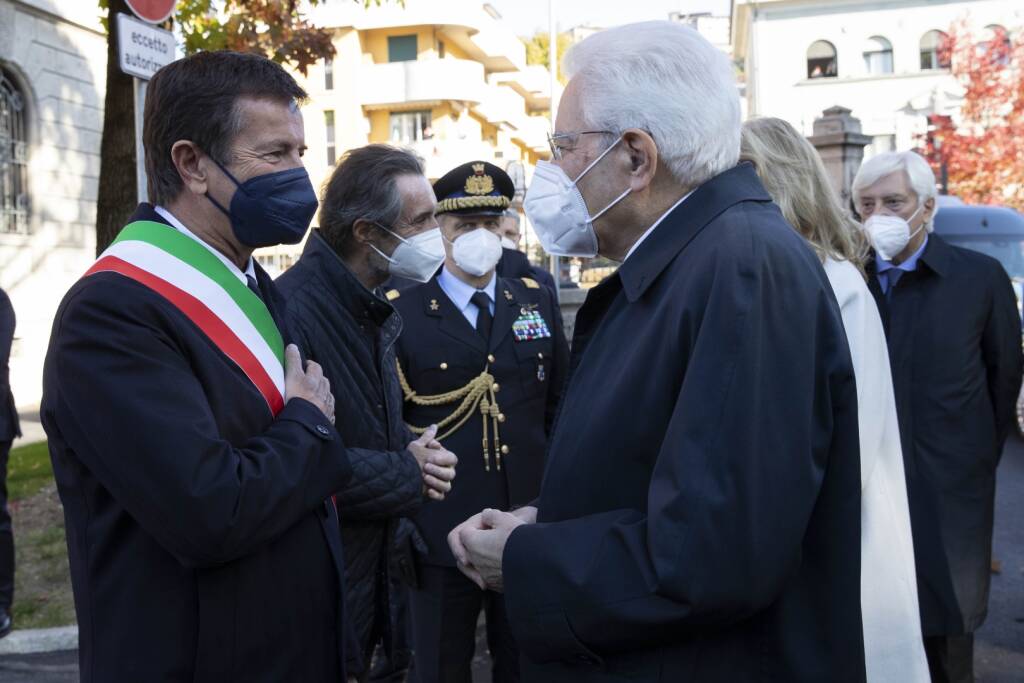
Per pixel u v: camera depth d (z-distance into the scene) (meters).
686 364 1.48
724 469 1.37
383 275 2.62
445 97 30.92
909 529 2.10
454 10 31.34
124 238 1.70
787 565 1.40
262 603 1.71
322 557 1.85
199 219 1.80
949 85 27.06
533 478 3.41
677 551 1.36
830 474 1.52
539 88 44.91
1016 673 3.91
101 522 1.61
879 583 2.00
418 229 2.55
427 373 3.33
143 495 1.52
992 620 4.53
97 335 1.55
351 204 2.49
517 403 3.40
